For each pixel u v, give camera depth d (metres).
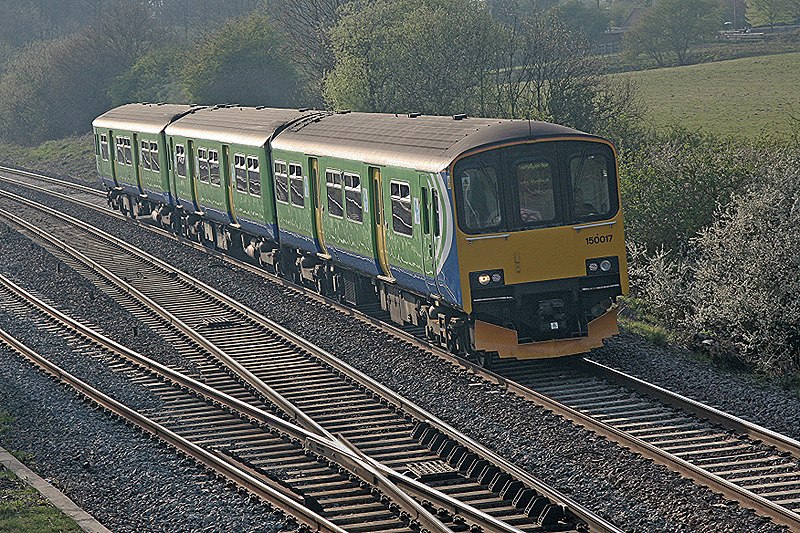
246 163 67.00
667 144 63.41
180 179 79.88
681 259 56.06
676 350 47.78
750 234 49.12
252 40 144.75
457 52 109.25
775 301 45.94
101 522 29.61
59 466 34.75
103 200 106.31
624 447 33.81
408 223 46.41
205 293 62.09
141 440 37.16
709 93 150.25
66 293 63.00
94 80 179.00
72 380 44.50
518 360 45.88
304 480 32.34
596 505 29.30
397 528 28.25
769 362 44.00
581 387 41.16
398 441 35.78
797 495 29.47
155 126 83.88
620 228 43.34
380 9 118.19
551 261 42.66
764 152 59.72
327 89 118.31
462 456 33.00
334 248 55.84
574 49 102.44
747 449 33.31
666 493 29.69
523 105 103.75
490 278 42.31
